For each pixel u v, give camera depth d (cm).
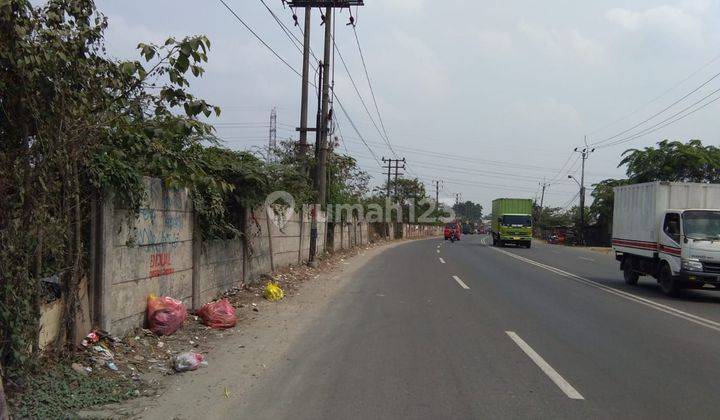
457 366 722
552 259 2923
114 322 741
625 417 547
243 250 1346
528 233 4312
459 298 1358
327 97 2148
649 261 1639
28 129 554
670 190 1578
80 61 579
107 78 623
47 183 584
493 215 4906
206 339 847
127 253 774
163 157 723
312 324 994
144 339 790
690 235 1442
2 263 531
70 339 653
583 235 6062
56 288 636
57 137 575
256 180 1238
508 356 781
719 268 1411
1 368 499
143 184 786
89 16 612
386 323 1015
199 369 689
